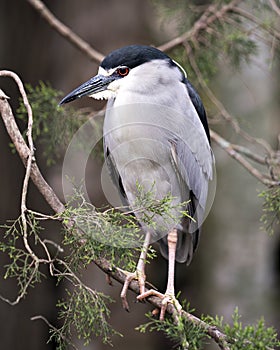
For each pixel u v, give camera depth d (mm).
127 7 11383
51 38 11625
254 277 11641
